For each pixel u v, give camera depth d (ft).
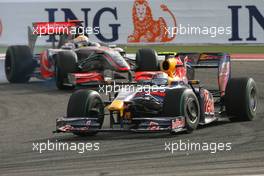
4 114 159.33
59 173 92.07
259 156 99.91
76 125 118.93
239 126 129.29
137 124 121.90
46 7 330.95
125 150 108.17
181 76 127.75
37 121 147.23
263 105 160.45
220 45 327.88
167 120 114.11
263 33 326.44
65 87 200.34
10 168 97.30
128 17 328.70
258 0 325.42
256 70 242.17
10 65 221.87
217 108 150.51
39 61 217.56
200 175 87.51
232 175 86.63
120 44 329.72
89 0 329.52
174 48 322.14
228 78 139.44
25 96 188.65
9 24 330.75
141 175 88.79
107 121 142.10
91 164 98.02
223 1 326.03
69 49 208.03
